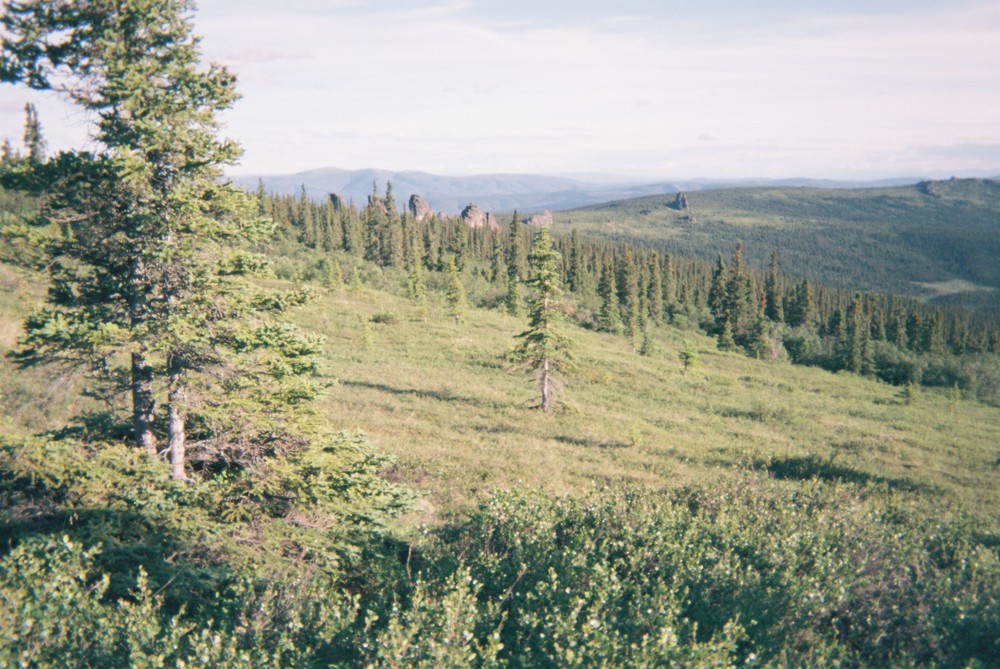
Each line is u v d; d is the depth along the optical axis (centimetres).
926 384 8950
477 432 2741
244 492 931
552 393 3431
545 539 815
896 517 1234
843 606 680
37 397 1338
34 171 827
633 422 3456
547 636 536
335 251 12262
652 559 772
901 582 735
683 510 1011
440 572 771
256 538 875
